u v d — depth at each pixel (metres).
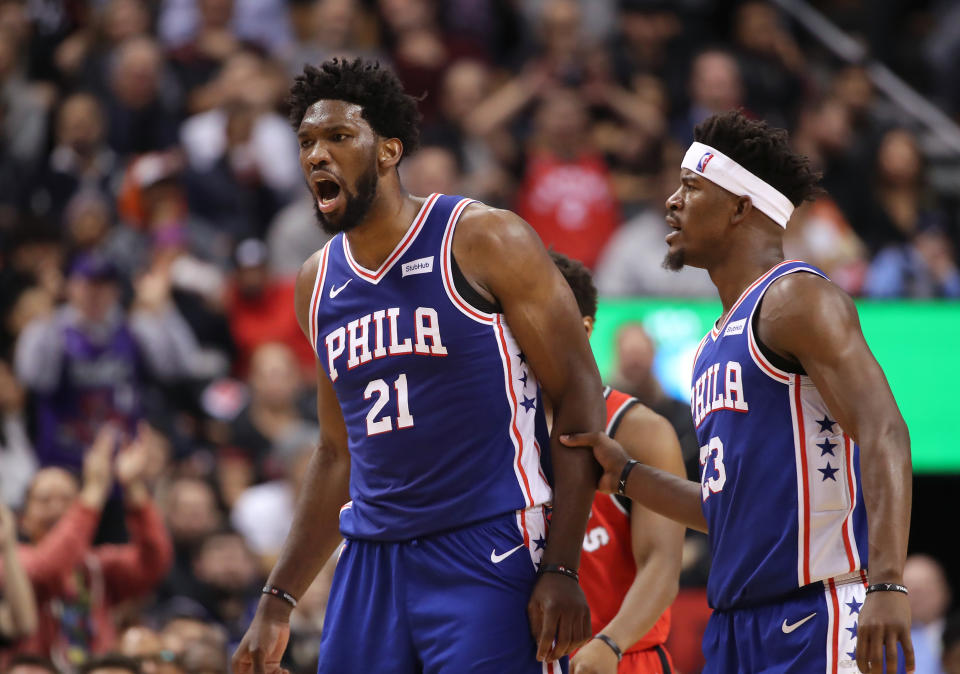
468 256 8.94
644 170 28.56
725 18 32.22
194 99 28.66
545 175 26.62
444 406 8.90
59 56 28.83
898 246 27.22
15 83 27.70
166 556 17.94
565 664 9.12
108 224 25.19
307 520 10.09
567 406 9.13
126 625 17.69
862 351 8.77
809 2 35.03
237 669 9.84
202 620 16.94
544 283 8.99
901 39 34.84
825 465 8.99
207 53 29.39
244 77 27.72
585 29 31.42
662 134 29.03
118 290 23.12
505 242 8.90
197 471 20.84
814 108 30.62
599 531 11.30
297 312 9.78
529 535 8.95
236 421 22.31
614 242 25.73
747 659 9.15
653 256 24.84
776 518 9.03
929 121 30.38
